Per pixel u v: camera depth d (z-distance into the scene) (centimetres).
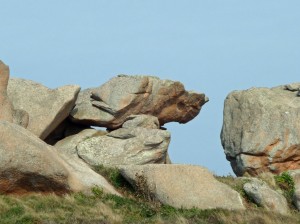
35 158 6569
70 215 6144
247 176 8881
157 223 6191
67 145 8800
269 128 8925
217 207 7212
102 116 9075
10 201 6406
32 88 8656
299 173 8356
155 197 7306
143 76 9112
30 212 6097
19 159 6481
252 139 8931
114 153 8462
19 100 8531
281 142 8825
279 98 9275
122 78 9188
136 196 7425
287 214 7175
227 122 9544
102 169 8050
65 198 6700
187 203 7225
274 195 7556
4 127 6525
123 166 7600
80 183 7031
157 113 9450
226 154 9506
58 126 9144
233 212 6850
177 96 9475
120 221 6181
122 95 9025
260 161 8900
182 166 7512
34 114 8419
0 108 7656
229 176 8362
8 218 5912
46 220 5903
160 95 9269
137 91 9025
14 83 8706
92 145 8631
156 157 8444
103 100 9125
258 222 6488
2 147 6431
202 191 7344
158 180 7344
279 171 8862
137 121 8900
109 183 7669
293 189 8031
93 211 6388
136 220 6316
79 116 9112
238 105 9425
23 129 6881
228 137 9450
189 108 9825
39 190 6769
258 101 9188
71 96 8562
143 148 8456
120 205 6825
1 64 7669
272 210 7288
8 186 6575
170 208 7044
